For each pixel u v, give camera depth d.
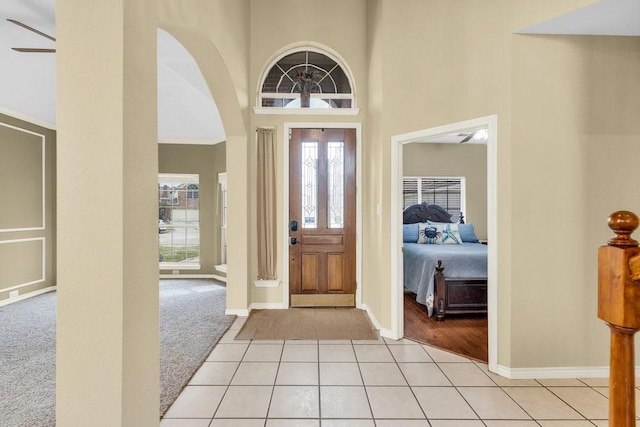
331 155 4.20
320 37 4.07
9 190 4.41
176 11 2.00
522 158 2.46
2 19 2.93
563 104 2.47
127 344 1.38
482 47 2.62
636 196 2.49
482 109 2.62
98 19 1.34
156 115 1.59
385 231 3.26
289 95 4.23
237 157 3.81
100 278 1.34
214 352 2.89
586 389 2.33
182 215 6.09
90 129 1.34
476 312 3.71
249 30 3.97
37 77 3.98
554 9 2.26
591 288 2.50
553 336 2.49
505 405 2.13
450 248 4.70
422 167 6.45
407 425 1.94
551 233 2.48
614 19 2.27
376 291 3.52
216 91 3.27
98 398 1.35
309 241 4.18
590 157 2.48
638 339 2.43
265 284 4.10
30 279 4.71
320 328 3.46
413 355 2.85
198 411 2.06
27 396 2.19
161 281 5.73
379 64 3.35
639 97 2.49
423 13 2.99
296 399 2.19
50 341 3.10
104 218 1.34
